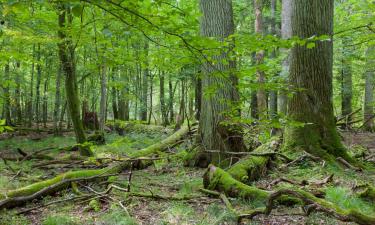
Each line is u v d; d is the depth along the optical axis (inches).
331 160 330.3
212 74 170.7
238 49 159.8
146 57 259.3
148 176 336.8
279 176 303.7
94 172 297.7
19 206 233.9
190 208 220.7
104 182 283.0
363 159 375.9
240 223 193.9
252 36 153.3
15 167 369.4
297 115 353.4
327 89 355.3
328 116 354.6
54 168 376.8
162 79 979.3
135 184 295.6
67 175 276.4
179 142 455.5
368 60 622.5
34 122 1068.5
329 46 354.9
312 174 304.5
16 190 242.1
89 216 211.5
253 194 233.3
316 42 348.2
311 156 333.4
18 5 115.3
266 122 193.9
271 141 361.1
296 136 352.8
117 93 895.7
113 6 129.6
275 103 735.7
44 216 213.8
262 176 305.0
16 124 895.1
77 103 432.8
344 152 346.0
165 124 904.3
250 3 790.5
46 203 239.1
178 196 247.3
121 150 480.1
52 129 828.0
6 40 323.9
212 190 255.1
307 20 347.9
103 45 257.6
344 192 229.6
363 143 495.5
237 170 284.4
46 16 309.0
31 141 633.6
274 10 759.1
